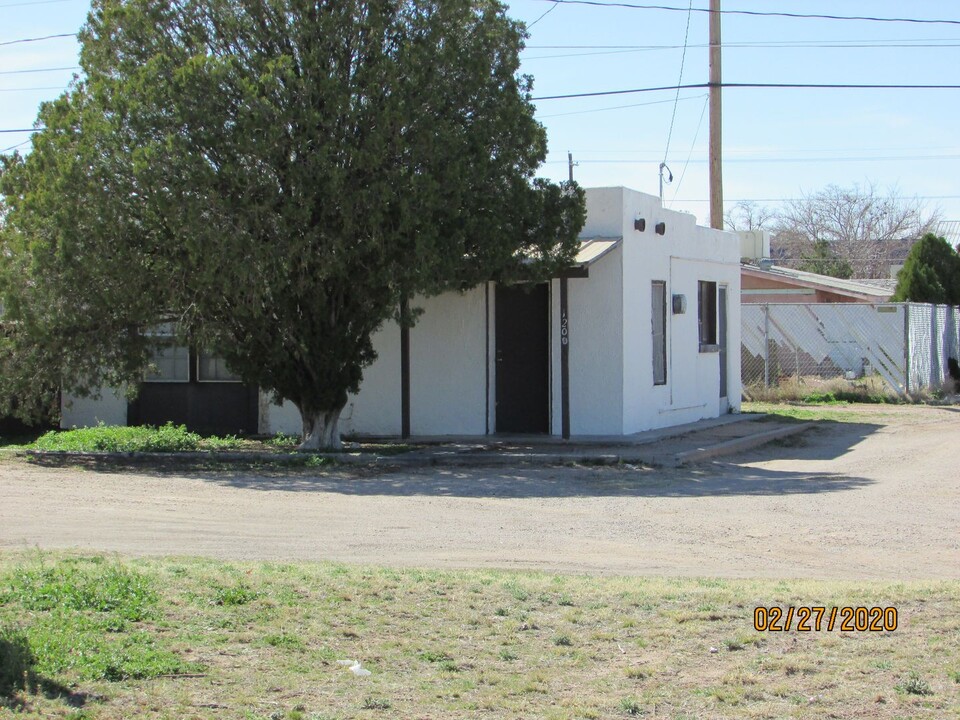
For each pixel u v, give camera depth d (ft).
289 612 22.40
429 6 49.67
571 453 51.65
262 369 52.29
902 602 23.44
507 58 51.78
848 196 206.80
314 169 47.06
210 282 46.91
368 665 19.81
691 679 19.30
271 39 49.01
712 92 74.64
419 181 47.44
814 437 61.93
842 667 19.77
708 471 47.78
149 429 59.06
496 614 22.67
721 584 25.50
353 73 49.65
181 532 33.12
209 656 19.84
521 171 52.11
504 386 60.39
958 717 17.60
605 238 57.57
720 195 75.51
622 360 57.11
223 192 47.42
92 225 47.78
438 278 48.73
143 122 46.73
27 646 19.15
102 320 51.60
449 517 36.19
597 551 30.66
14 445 63.26
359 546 31.09
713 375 70.59
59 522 34.60
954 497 40.29
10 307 50.03
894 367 84.94
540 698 18.47
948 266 102.12
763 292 112.27
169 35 49.75
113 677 18.49
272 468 48.85
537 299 59.82
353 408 61.26
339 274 48.91
